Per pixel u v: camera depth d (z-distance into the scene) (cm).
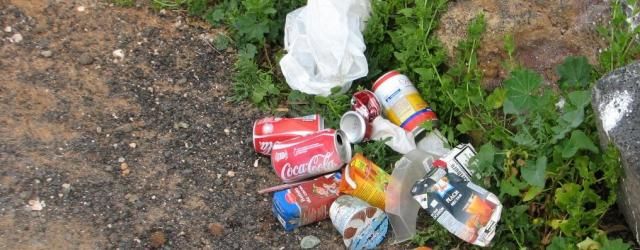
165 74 372
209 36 391
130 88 363
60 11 386
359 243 313
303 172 329
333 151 327
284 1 389
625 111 277
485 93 342
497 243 308
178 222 318
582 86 321
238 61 371
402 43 359
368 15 370
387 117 351
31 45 370
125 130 346
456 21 354
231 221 322
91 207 316
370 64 368
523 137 302
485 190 304
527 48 342
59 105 349
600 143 298
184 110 360
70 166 327
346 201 314
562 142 300
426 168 329
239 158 346
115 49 377
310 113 358
